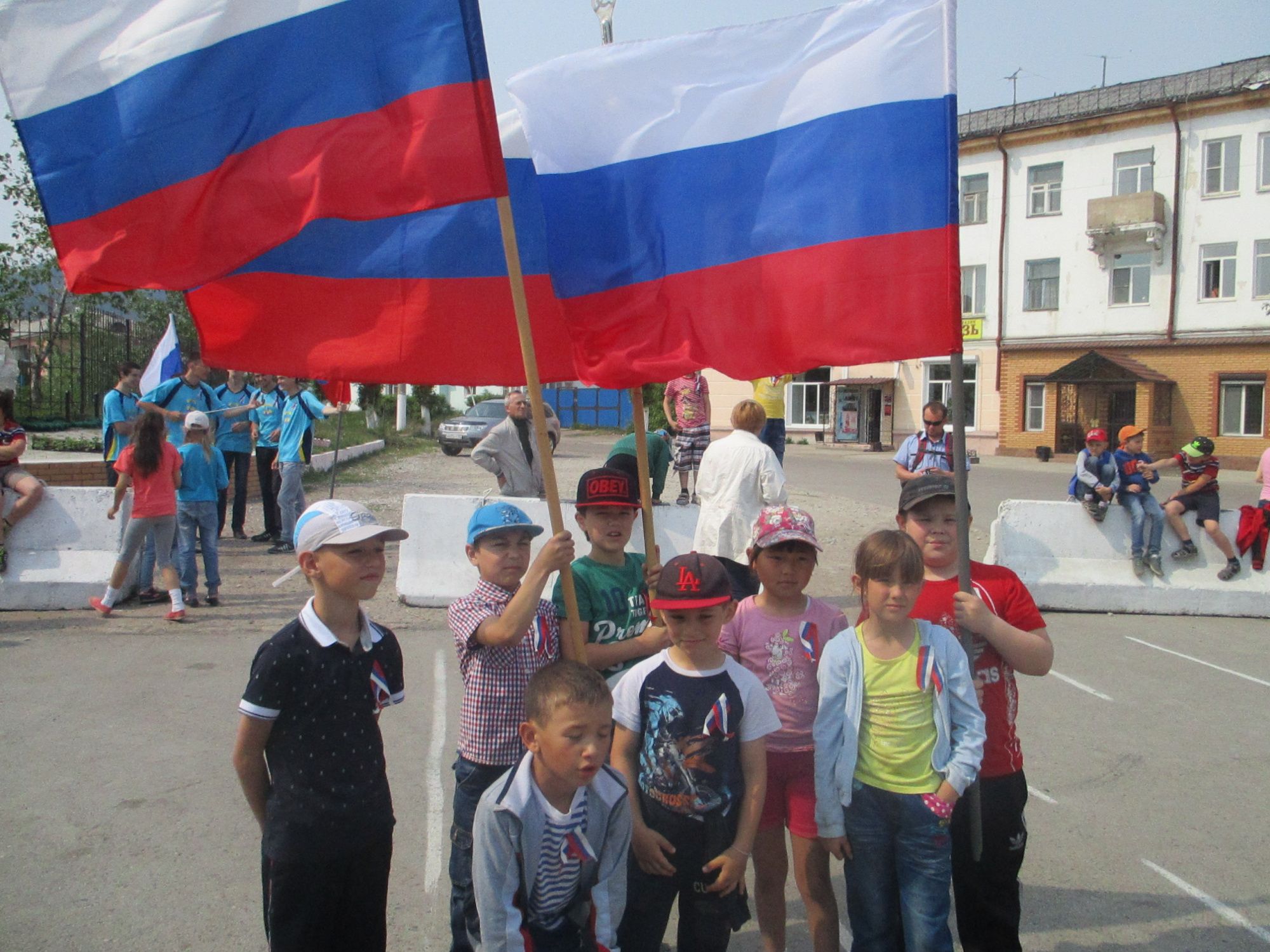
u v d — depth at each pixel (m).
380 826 2.70
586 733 2.46
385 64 3.13
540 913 2.59
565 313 3.68
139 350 20.50
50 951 3.35
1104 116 32.41
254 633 7.39
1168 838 4.38
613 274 3.64
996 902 3.12
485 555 3.15
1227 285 30.97
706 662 2.96
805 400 40.44
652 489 6.61
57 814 4.37
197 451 8.09
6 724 5.43
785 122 3.47
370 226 3.65
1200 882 3.98
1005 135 34.34
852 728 2.93
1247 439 30.64
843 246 3.35
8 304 18.23
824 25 3.44
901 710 2.92
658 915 2.98
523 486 8.57
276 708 2.60
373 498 15.55
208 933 3.48
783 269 3.44
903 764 2.90
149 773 4.82
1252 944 3.53
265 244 3.18
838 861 4.30
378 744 2.74
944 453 9.57
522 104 3.66
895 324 3.28
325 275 3.64
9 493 8.23
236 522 11.71
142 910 3.62
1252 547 8.75
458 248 3.69
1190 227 31.38
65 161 3.18
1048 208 34.06
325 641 2.63
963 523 3.07
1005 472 26.58
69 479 12.20
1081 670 6.96
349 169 3.13
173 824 4.30
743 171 3.52
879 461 30.19
